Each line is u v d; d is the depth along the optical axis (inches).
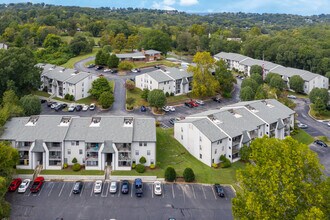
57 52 7076.8
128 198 2647.6
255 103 3907.5
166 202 2605.8
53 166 3031.5
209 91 5044.3
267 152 1747.0
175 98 5014.8
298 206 1551.4
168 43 7534.5
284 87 5836.6
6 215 2245.3
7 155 2630.4
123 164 3073.3
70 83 4753.9
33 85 4677.7
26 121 3218.5
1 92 4367.6
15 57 4507.9
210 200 2645.2
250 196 1608.0
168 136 3703.3
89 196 2662.4
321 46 7810.0
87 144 3043.8
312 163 1642.5
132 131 3157.0
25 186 2701.8
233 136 3243.1
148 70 6279.5
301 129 4224.9
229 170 3122.5
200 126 3294.8
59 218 2347.4
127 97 4884.4
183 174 2928.2
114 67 6230.3
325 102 5068.9
